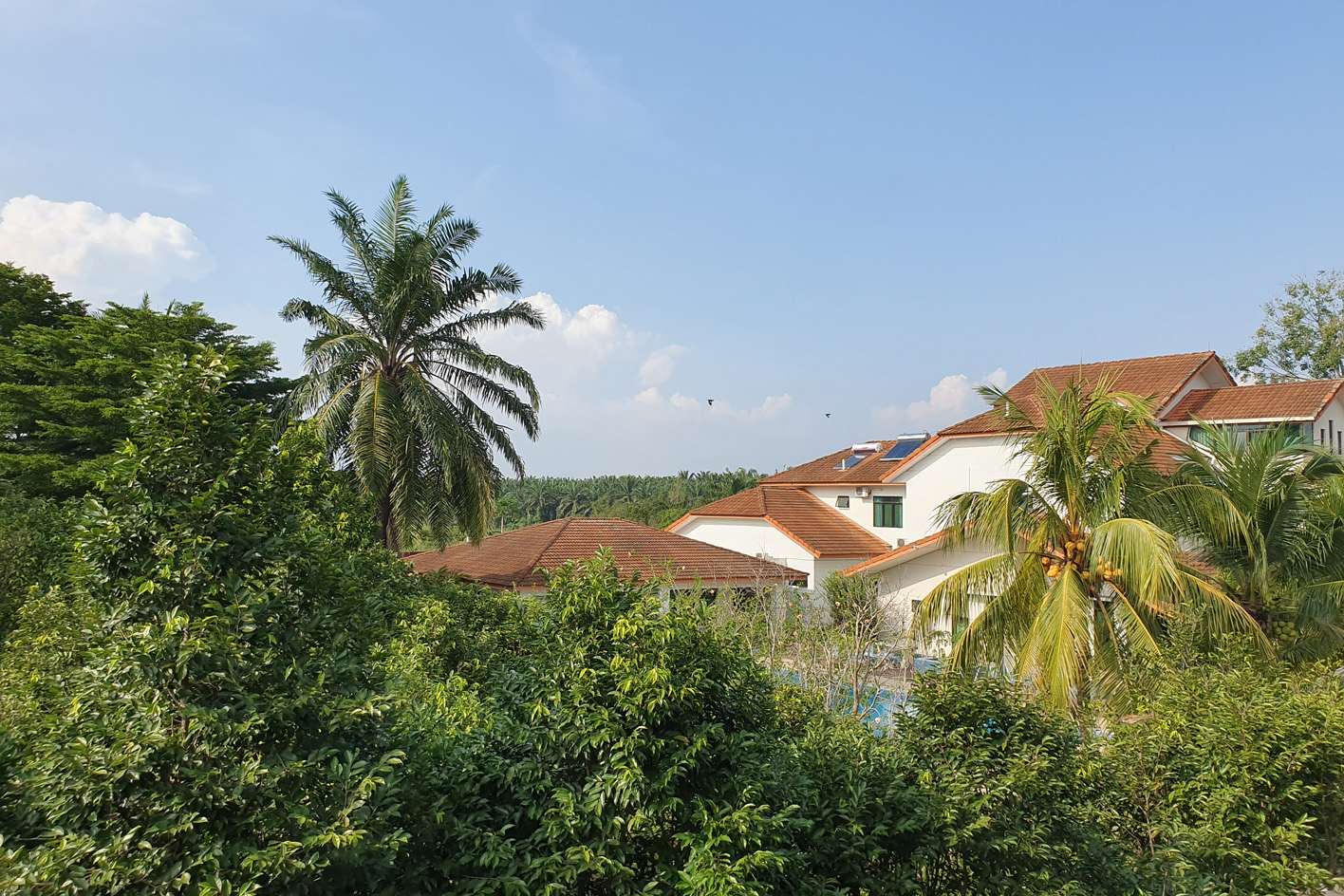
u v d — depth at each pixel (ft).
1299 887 22.70
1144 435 58.85
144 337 78.64
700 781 14.74
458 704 22.25
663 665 14.26
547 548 76.07
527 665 15.87
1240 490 43.21
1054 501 42.96
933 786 19.61
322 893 11.28
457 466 66.03
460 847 13.53
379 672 14.60
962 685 23.75
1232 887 22.02
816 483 110.01
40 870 9.91
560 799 13.61
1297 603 43.27
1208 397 76.43
